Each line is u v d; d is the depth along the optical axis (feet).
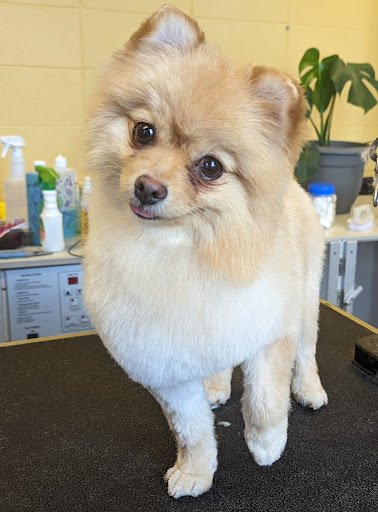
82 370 4.11
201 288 2.25
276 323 2.47
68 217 5.99
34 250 5.63
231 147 2.11
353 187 7.00
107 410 3.58
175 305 2.25
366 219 6.44
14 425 3.39
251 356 2.54
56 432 3.33
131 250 2.29
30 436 3.28
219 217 2.19
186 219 2.17
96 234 2.43
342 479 2.88
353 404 3.63
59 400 3.69
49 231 5.56
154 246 2.26
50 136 6.93
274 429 2.80
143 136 2.20
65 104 6.88
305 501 2.72
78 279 5.61
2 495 2.77
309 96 6.79
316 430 3.33
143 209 2.11
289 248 2.65
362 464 3.00
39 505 2.70
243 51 7.45
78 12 6.62
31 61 6.60
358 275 7.40
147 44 2.34
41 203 5.73
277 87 2.20
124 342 2.36
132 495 2.78
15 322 5.55
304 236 3.08
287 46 7.66
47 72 6.70
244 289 2.29
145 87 2.15
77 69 6.81
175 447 3.19
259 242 2.26
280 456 3.05
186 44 2.34
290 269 2.61
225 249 2.21
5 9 6.33
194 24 2.35
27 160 6.93
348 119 8.23
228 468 2.99
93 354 4.38
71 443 3.22
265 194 2.21
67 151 7.06
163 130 2.15
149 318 2.28
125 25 6.86
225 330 2.29
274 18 7.46
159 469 2.99
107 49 6.86
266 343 2.50
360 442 3.21
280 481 2.87
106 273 2.36
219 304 2.27
